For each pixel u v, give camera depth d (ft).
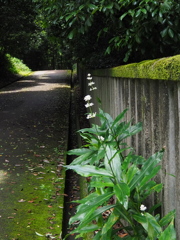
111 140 10.38
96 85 26.89
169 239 6.97
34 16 61.57
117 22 15.81
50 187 16.46
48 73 121.49
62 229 12.73
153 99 9.56
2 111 41.81
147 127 10.36
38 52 160.76
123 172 8.79
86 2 14.78
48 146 24.67
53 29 24.23
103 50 26.55
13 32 68.08
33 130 30.50
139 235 8.80
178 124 7.66
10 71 102.73
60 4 16.71
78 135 28.86
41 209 13.94
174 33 13.66
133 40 15.28
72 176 19.90
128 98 12.94
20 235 11.72
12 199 14.96
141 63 9.81
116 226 12.96
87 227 9.55
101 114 11.79
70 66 164.45
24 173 18.60
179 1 12.99
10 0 56.24
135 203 9.19
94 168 9.15
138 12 12.53
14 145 24.95
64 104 47.44
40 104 47.65
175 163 7.93
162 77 7.60
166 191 8.79
